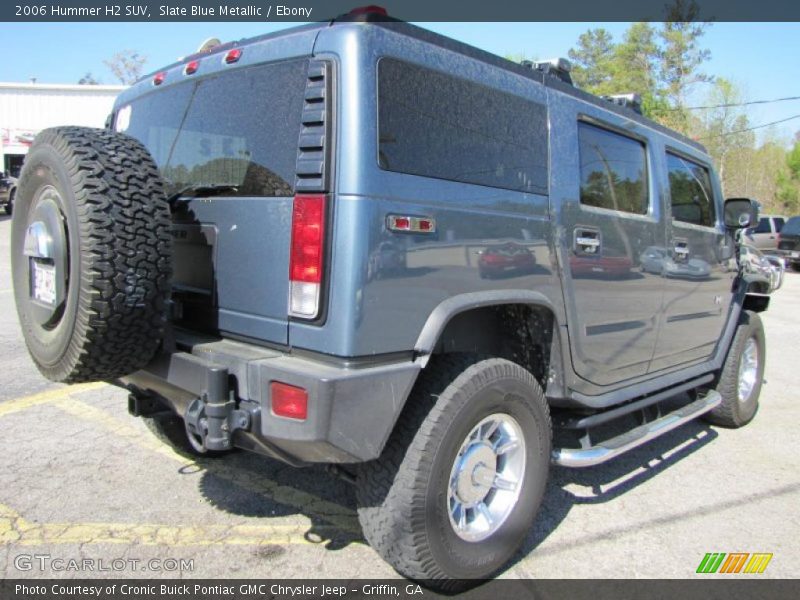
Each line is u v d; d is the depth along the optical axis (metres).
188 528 3.39
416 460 2.62
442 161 2.73
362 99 2.45
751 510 3.89
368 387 2.43
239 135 2.89
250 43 2.96
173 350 2.79
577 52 47.59
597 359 3.68
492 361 2.92
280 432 2.41
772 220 22.70
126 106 3.82
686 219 4.65
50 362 2.79
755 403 5.69
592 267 3.54
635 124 4.07
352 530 3.43
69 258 2.66
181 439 4.12
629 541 3.46
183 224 3.11
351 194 2.42
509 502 3.09
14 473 3.94
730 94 45.19
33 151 2.88
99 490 3.77
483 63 3.02
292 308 2.54
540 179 3.24
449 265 2.72
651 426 4.10
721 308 5.13
